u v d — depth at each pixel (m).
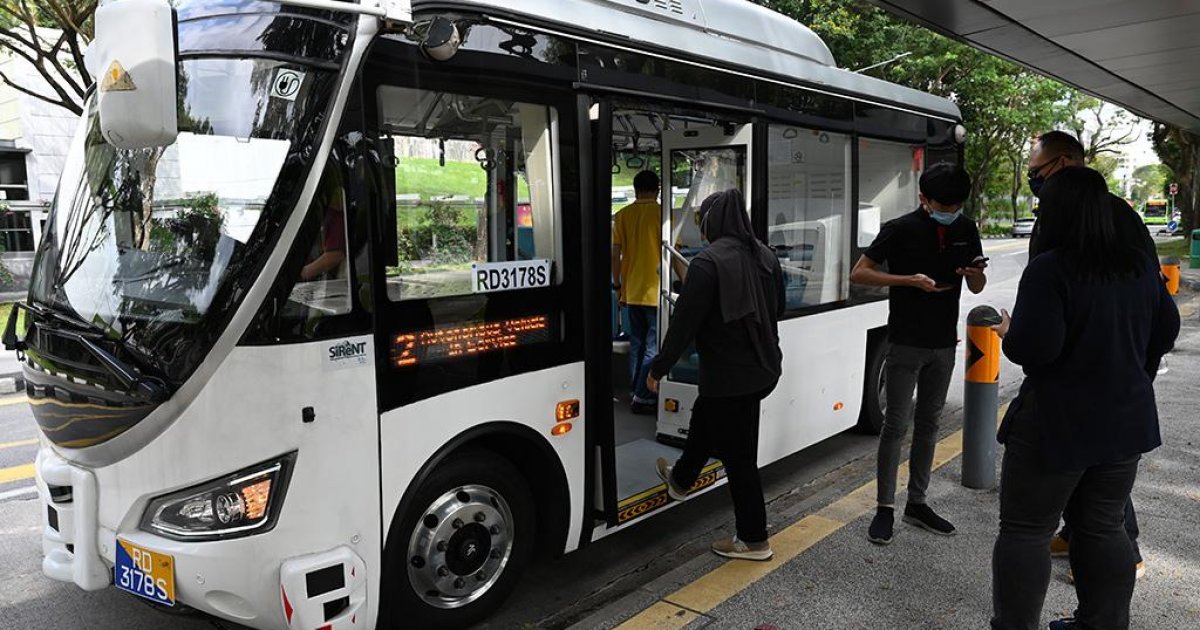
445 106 3.09
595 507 3.80
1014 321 2.74
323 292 2.72
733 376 3.75
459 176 3.14
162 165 2.81
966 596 3.57
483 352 3.24
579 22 3.62
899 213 6.31
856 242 5.75
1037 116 29.17
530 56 3.38
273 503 2.67
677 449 4.97
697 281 3.64
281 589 2.69
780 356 3.90
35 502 5.35
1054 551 3.97
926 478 4.31
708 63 4.32
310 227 2.68
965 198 4.05
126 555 2.74
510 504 3.48
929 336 4.10
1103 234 2.66
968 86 24.41
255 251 2.61
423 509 3.15
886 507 4.20
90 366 2.76
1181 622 3.33
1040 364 2.70
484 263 3.23
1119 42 8.49
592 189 3.65
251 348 2.60
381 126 2.88
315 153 2.68
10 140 19.19
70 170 3.37
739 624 3.33
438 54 2.99
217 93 2.73
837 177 5.53
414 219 3.00
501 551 3.47
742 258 3.73
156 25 2.33
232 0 2.80
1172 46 8.66
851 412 5.92
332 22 2.76
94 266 2.95
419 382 3.02
